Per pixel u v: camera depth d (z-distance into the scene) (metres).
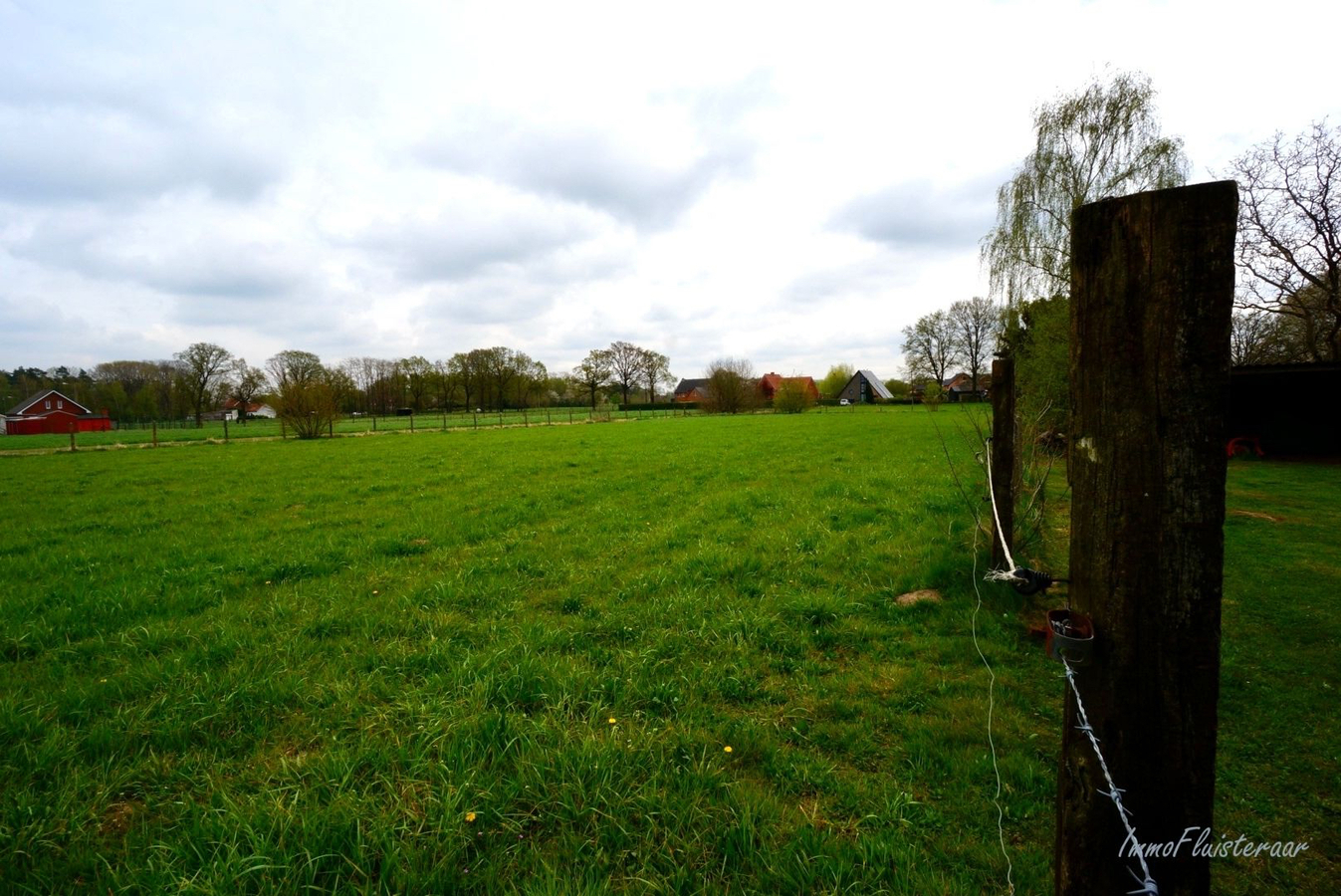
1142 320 1.65
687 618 5.43
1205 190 1.55
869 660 4.70
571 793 2.96
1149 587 1.70
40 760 3.30
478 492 13.48
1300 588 6.12
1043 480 7.16
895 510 9.88
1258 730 3.66
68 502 12.83
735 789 3.03
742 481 14.30
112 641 5.07
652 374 109.56
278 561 7.47
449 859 2.57
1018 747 3.47
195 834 2.74
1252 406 19.02
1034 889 2.46
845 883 2.51
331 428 38.53
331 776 3.13
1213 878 2.61
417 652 4.74
